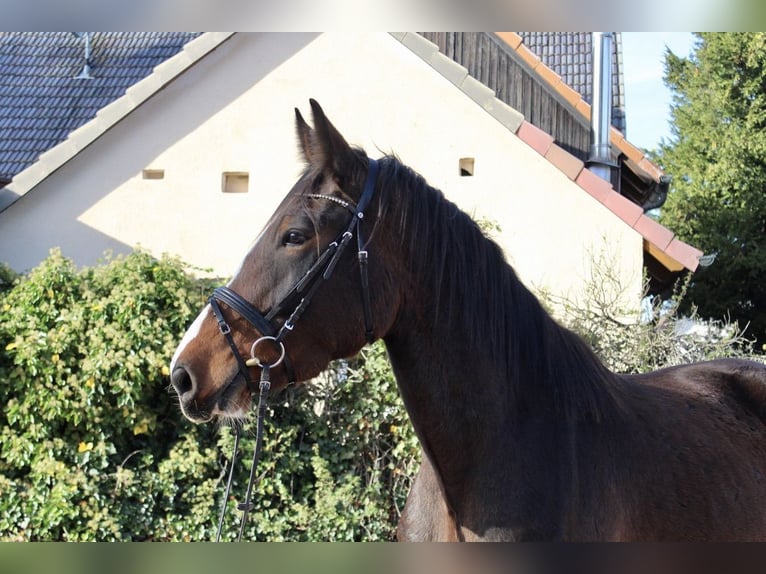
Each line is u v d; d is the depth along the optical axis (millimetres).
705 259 9094
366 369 5961
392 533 5941
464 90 9281
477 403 2424
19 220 10156
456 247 2500
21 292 5820
